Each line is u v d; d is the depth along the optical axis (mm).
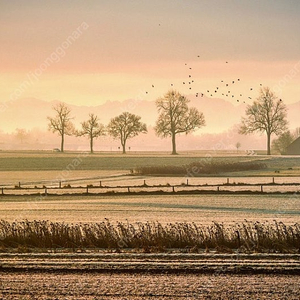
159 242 42625
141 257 37094
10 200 86750
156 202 80812
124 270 33188
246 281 30812
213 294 28578
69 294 28656
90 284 30297
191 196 89062
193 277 31688
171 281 30828
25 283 30547
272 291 29031
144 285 30094
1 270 33281
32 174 162875
